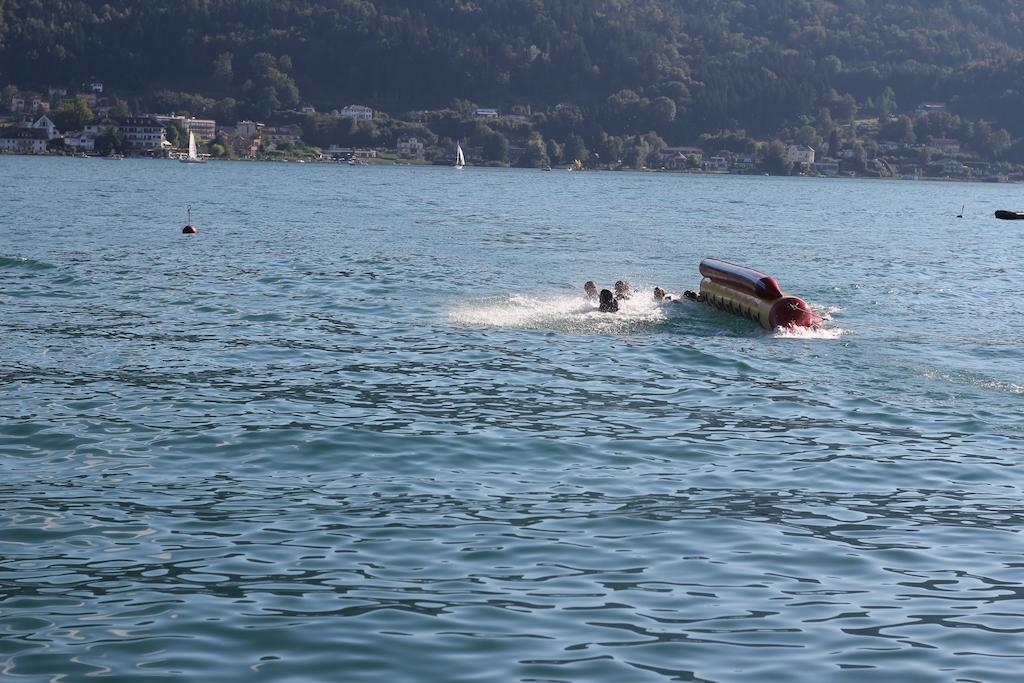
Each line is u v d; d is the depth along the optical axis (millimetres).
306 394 18609
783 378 20547
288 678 8898
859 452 15688
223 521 12438
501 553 11594
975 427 17172
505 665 9180
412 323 26016
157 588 10602
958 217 101312
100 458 14781
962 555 11789
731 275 27297
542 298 30531
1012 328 27156
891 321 28016
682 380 20219
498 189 136750
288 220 63562
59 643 9445
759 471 14688
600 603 10422
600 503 13266
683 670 9156
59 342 22859
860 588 10867
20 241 44562
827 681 9016
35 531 12031
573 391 19219
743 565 11398
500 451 15391
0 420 16531
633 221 73250
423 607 10258
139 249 42625
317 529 12211
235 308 27844
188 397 18219
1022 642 9758
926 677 9086
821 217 90625
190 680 8844
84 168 177500
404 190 123438
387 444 15609
